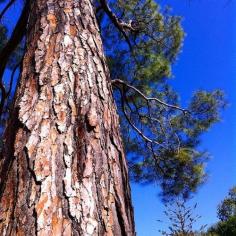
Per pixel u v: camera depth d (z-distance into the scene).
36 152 1.48
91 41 2.14
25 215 1.29
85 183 1.42
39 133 1.55
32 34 2.17
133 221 1.53
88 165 1.48
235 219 14.14
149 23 5.56
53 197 1.34
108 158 1.59
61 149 1.51
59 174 1.42
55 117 1.63
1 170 1.52
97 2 4.81
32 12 2.40
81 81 1.83
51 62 1.90
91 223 1.31
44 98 1.71
